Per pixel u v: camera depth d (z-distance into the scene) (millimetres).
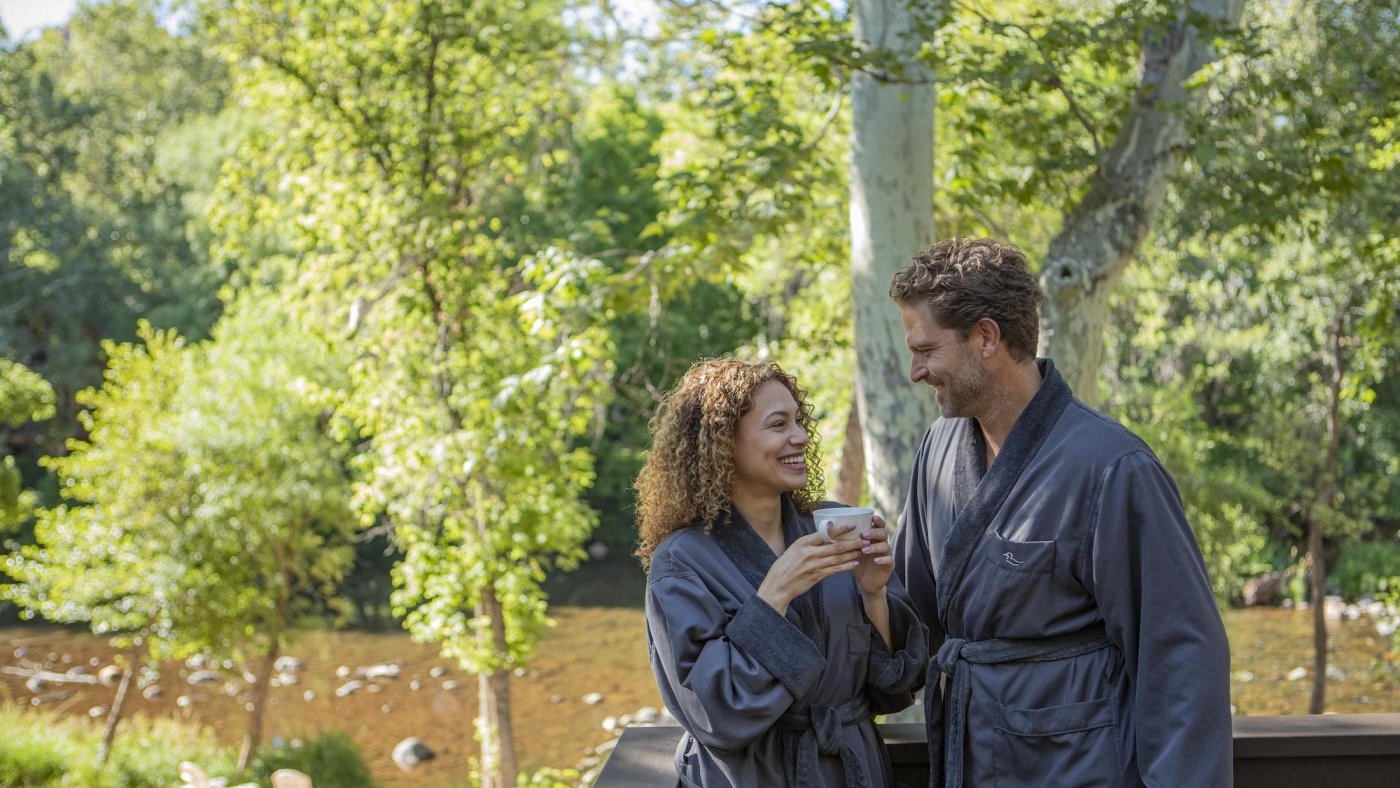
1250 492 12188
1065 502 1868
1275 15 7738
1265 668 16984
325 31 11078
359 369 11695
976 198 6914
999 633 1939
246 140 11883
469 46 10938
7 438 27062
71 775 13117
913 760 2223
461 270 11359
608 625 21875
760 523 2092
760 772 1961
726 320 19047
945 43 5859
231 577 14117
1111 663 1873
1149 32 6164
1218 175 6465
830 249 9875
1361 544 21141
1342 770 2176
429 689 18125
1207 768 1736
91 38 34375
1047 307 6070
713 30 7711
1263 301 14656
